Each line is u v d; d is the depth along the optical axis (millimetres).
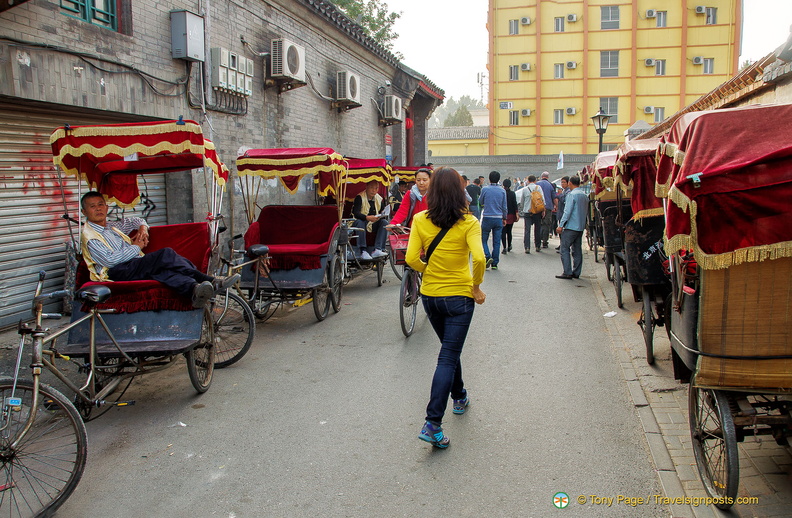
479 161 37312
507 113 39938
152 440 4152
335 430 4281
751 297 2908
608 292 9055
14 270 6742
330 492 3463
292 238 8258
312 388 5113
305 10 11867
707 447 3479
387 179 9898
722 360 2988
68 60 6559
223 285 5082
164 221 8914
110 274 5027
